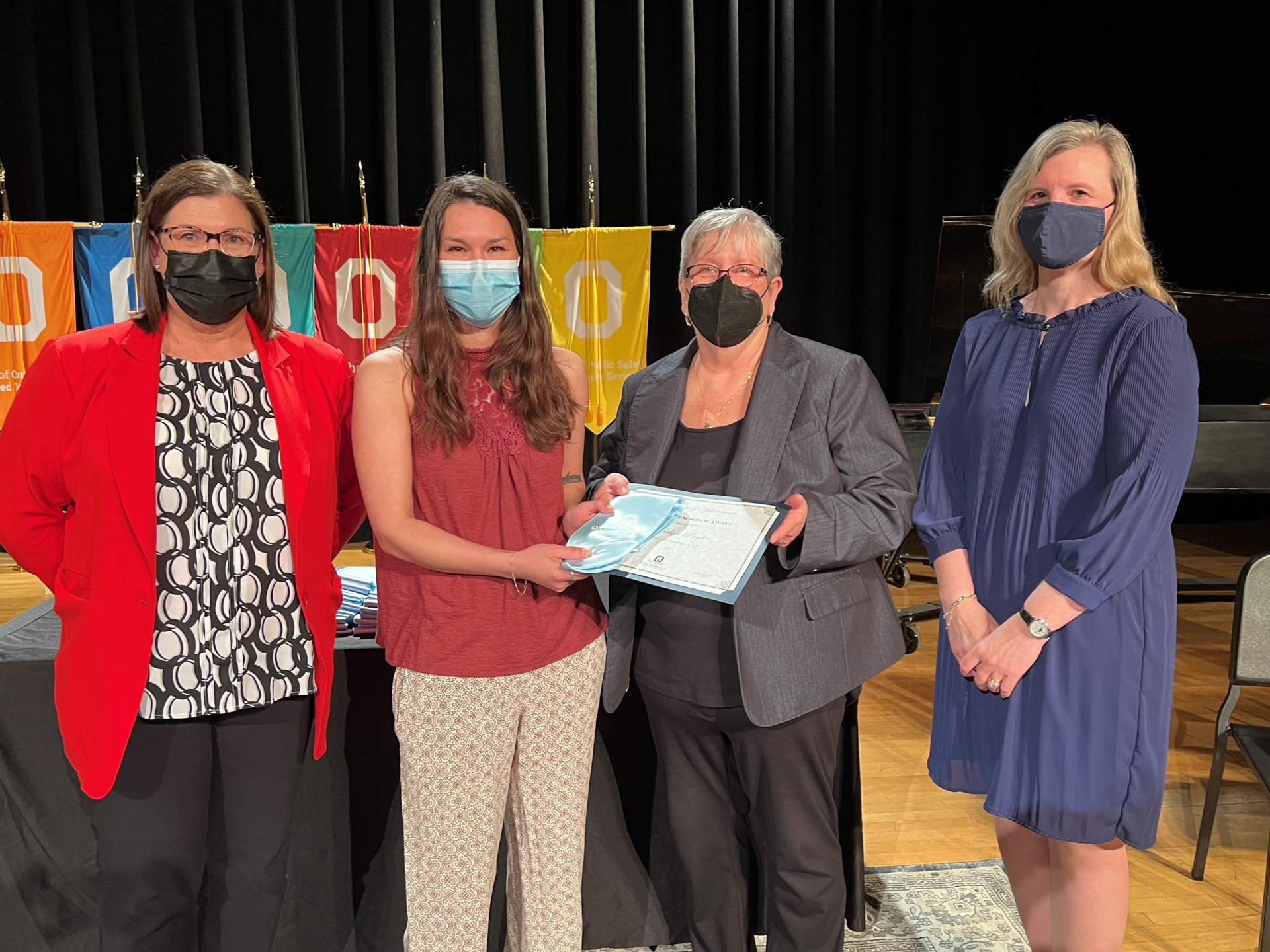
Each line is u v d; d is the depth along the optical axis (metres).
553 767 1.47
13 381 5.02
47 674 1.66
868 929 2.03
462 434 1.36
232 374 1.39
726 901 1.70
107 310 5.13
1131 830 1.44
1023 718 1.48
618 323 5.75
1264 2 6.69
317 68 5.85
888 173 6.89
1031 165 1.53
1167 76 6.92
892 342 7.06
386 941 1.82
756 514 1.43
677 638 1.55
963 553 1.60
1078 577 1.39
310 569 1.43
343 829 1.79
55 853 1.71
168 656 1.35
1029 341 1.54
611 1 6.24
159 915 1.42
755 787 1.58
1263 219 6.84
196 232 1.34
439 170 6.03
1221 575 5.30
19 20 5.32
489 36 5.93
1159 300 1.47
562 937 1.51
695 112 6.40
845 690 1.51
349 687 1.75
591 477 1.73
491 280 1.34
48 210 5.64
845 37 6.62
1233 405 4.12
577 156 6.25
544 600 1.43
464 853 1.42
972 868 2.29
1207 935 2.04
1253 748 2.02
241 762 1.43
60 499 1.41
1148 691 1.42
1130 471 1.38
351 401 1.53
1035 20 6.84
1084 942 1.51
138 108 5.54
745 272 1.51
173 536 1.35
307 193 5.92
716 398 1.61
